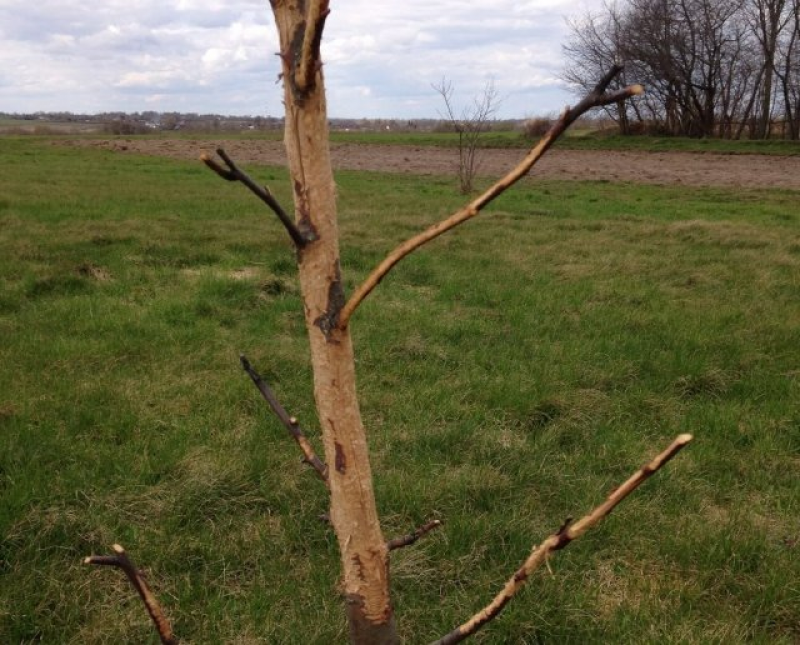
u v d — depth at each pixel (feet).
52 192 54.34
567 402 17.42
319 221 3.79
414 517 13.05
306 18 3.55
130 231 37.11
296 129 3.68
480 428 16.29
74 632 10.30
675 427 16.76
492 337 22.53
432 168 97.04
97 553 11.71
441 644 4.27
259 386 5.31
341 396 4.02
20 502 12.46
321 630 10.23
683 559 11.93
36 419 15.84
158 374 18.57
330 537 12.38
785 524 13.05
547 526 12.87
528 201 59.88
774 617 10.82
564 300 26.63
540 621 10.47
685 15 119.24
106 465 14.03
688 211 54.24
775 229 43.21
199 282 27.45
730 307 25.63
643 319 24.11
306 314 4.00
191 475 13.66
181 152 115.44
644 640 10.11
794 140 119.03
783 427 16.57
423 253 34.53
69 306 23.93
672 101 132.26
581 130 152.56
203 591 11.09
